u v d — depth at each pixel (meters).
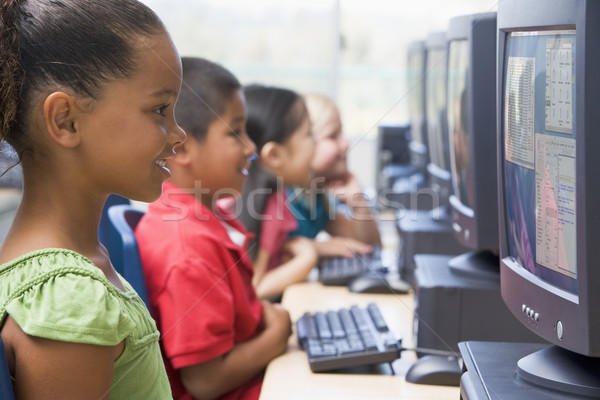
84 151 0.67
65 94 0.64
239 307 1.23
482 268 1.25
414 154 2.89
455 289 1.20
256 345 1.22
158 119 0.70
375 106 4.97
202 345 1.13
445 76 1.90
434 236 1.75
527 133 0.87
